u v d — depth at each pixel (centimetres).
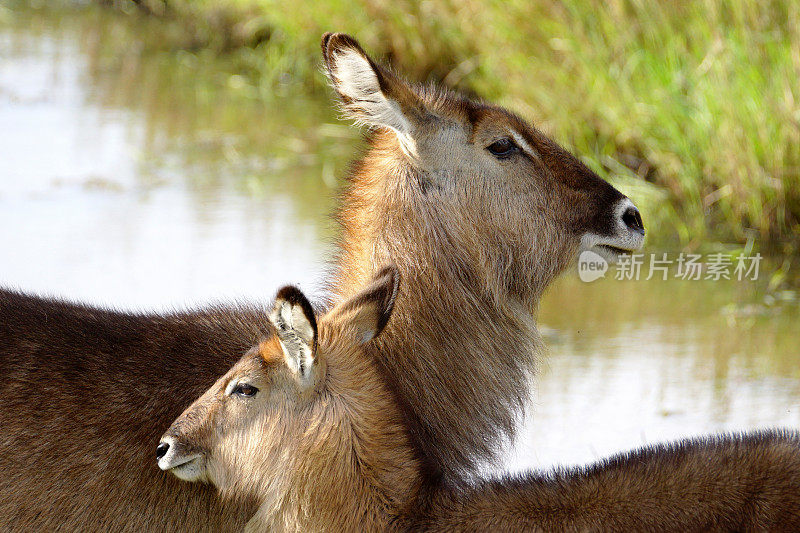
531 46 2191
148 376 932
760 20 1919
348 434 888
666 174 1912
